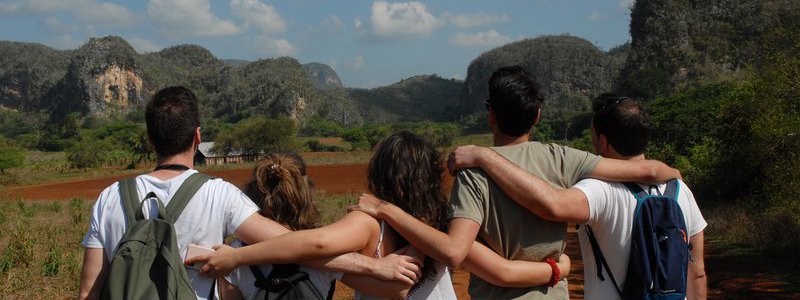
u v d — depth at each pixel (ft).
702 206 59.62
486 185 8.86
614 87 375.25
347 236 8.43
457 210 8.75
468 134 508.12
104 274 8.38
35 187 171.73
